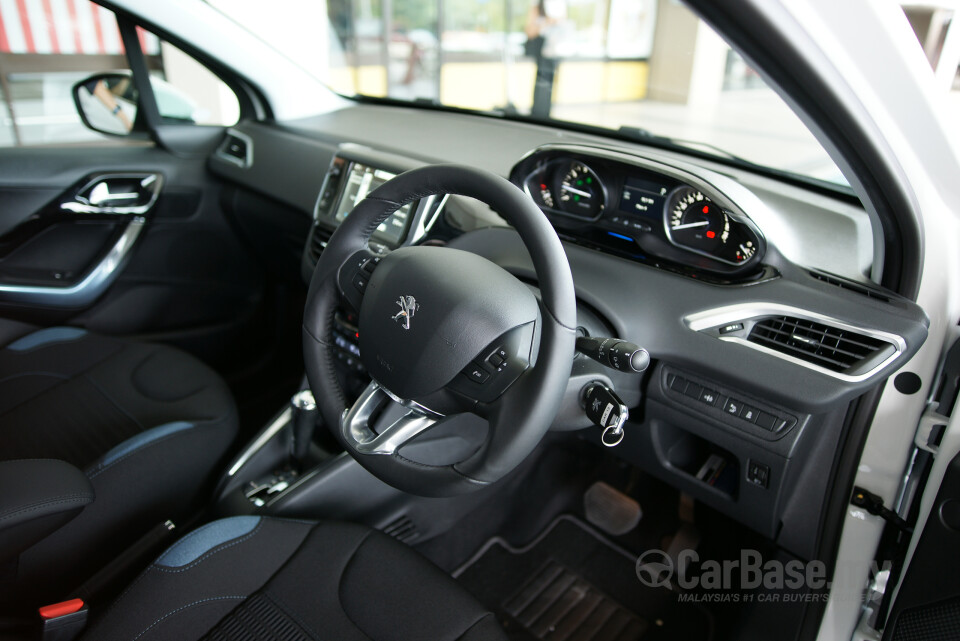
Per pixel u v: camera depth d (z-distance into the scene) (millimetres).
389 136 1748
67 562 1057
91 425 1313
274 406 2043
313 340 955
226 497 1273
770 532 1199
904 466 1068
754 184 1307
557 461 1648
